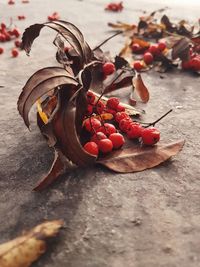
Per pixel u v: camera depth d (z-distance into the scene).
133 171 0.23
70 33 0.25
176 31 0.51
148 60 0.41
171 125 0.29
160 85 0.37
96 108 0.26
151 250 0.18
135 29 0.56
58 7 0.75
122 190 0.22
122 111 0.28
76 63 0.26
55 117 0.21
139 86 0.32
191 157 0.25
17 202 0.21
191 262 0.18
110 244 0.19
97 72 0.31
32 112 0.31
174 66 0.41
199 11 0.73
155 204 0.21
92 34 0.55
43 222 0.20
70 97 0.22
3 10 0.72
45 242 0.18
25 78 0.39
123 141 0.24
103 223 0.20
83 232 0.19
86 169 0.23
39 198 0.21
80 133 0.25
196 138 0.28
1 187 0.22
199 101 0.34
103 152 0.24
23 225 0.20
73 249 0.18
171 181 0.23
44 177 0.22
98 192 0.22
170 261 0.18
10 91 0.35
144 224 0.20
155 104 0.33
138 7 0.76
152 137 0.24
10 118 0.30
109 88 0.32
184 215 0.20
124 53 0.45
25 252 0.17
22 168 0.24
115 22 0.62
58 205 0.21
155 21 0.58
